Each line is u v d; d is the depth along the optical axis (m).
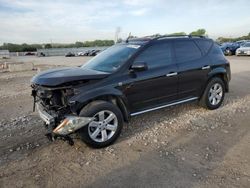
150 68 4.74
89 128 3.96
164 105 5.09
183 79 5.23
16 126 5.34
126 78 4.39
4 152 4.10
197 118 5.38
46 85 3.79
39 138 4.62
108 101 4.31
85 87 3.99
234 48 27.59
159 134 4.60
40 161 3.77
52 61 33.06
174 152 3.89
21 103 7.53
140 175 3.29
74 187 3.11
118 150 4.04
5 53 65.94
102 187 3.08
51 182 3.23
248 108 6.04
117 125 4.22
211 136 4.43
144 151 3.96
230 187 2.96
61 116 3.89
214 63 5.78
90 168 3.53
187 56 5.39
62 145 4.28
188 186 3.01
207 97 5.74
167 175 3.26
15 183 3.22
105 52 5.38
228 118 5.34
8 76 15.13
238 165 3.43
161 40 5.04
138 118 5.47
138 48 4.70
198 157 3.70
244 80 10.12
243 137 4.34
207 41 5.95
